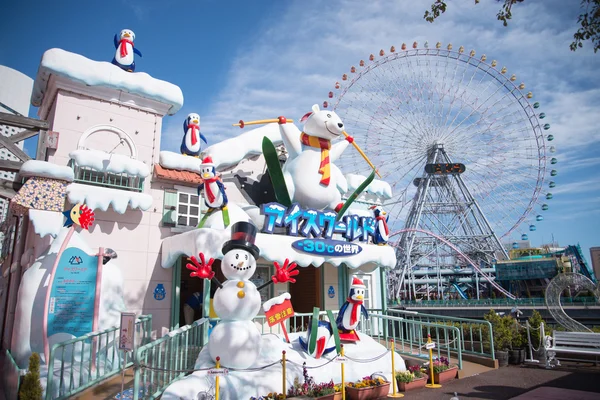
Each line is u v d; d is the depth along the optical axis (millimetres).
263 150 12461
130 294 11844
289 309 9641
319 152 14031
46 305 8977
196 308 12977
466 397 9008
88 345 9641
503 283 62906
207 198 11422
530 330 13336
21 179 11320
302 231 12172
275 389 8078
